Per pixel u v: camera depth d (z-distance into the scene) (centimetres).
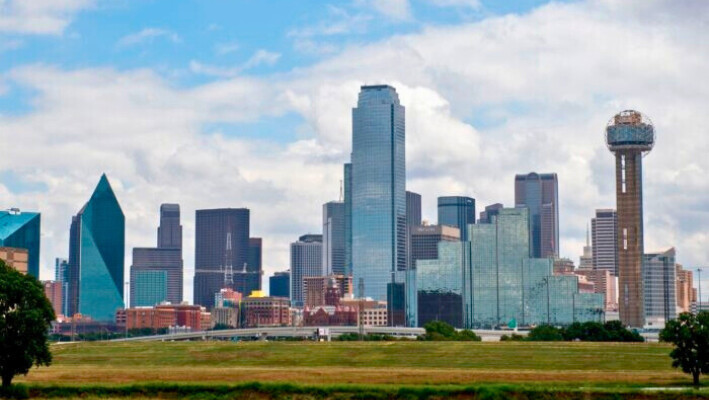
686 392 17375
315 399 17275
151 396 17575
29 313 17962
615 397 17200
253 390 17662
